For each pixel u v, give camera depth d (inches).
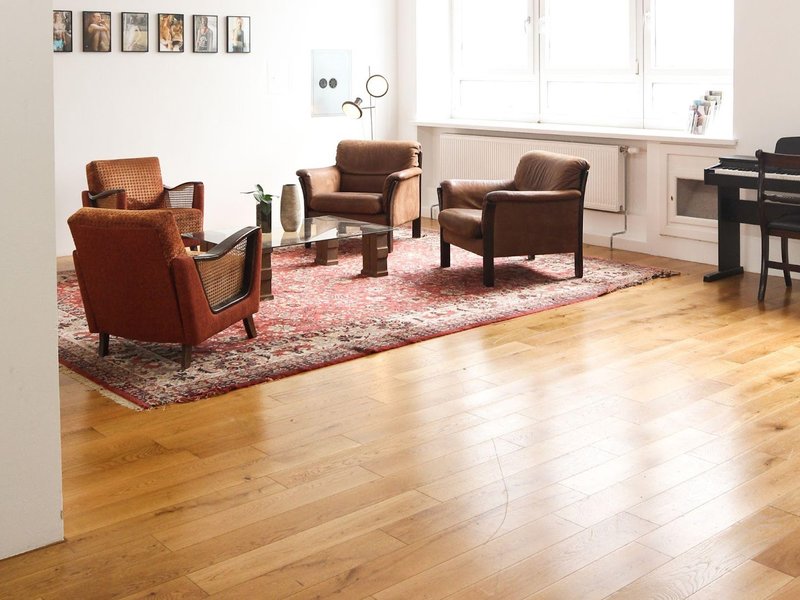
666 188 299.6
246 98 347.3
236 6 339.6
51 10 117.3
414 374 193.3
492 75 370.3
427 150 386.3
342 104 369.1
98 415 172.4
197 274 189.5
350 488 141.5
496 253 264.7
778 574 115.4
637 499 136.3
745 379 186.7
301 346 211.2
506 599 111.0
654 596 111.1
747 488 139.1
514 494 138.6
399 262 300.2
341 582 115.4
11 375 119.7
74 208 315.9
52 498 124.9
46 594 113.6
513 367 196.9
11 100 115.8
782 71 263.6
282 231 272.4
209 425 167.2
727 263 274.8
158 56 325.1
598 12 329.7
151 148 328.5
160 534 128.1
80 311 243.9
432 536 126.4
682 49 306.5
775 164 235.8
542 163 283.1
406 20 379.2
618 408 172.6
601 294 256.1
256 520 131.8
